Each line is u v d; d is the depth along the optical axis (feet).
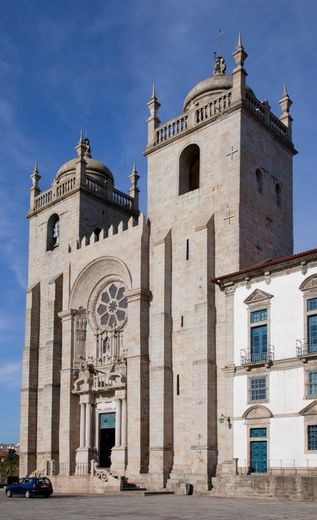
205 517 95.04
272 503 121.90
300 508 109.19
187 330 173.06
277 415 143.54
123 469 177.58
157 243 184.85
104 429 192.13
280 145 194.29
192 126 188.44
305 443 136.46
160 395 171.53
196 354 164.86
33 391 218.38
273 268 151.64
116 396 186.39
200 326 165.58
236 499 135.54
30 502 138.10
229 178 175.11
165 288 179.42
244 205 172.55
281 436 141.69
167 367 173.58
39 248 234.58
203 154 183.93
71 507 120.67
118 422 183.83
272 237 181.37
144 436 173.58
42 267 230.68
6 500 146.82
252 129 181.88
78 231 220.02
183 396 169.37
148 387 177.68
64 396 202.39
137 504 125.18
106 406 192.03
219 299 166.71
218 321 165.37
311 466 134.31
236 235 168.55
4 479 280.31
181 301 177.06
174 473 164.35
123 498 145.38
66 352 206.28
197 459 156.87
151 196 195.62
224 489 146.61
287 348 145.28
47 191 239.30
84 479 174.91
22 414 217.77
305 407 137.69
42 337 222.48
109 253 200.34
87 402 195.72
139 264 186.91
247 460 147.84
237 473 148.05
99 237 207.10
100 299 207.00
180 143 191.83
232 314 160.25
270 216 182.29
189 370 169.68
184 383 169.99
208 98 198.49
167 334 176.24
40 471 199.62
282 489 133.28
